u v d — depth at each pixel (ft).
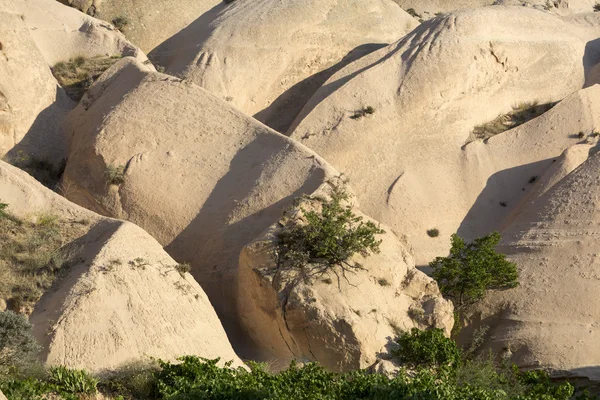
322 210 112.16
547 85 151.94
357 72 148.77
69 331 91.30
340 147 138.92
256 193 120.67
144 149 127.54
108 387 85.30
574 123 143.95
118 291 96.07
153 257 101.96
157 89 134.00
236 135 128.57
